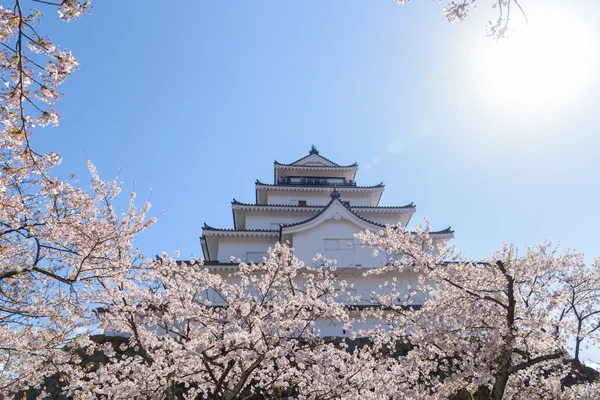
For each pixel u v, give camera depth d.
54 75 5.45
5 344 9.16
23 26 5.23
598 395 10.55
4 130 5.85
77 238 8.89
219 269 26.81
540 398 11.68
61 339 8.99
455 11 6.19
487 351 10.51
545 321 10.10
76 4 5.14
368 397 10.34
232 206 33.41
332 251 28.78
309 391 10.83
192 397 11.77
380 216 34.53
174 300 10.66
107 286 10.45
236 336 8.75
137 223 10.23
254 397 14.80
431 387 12.21
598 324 11.63
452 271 11.39
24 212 7.74
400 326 12.30
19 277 8.68
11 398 10.69
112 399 10.80
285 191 36.59
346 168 39.28
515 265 11.33
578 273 12.26
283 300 10.85
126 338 19.03
